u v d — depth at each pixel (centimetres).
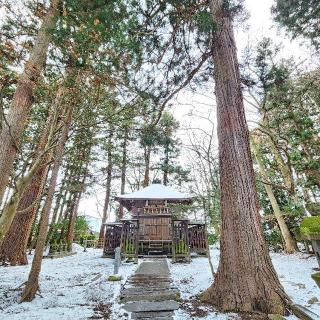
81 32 386
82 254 1414
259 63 556
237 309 377
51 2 490
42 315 379
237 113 488
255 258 403
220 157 484
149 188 1445
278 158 1077
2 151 425
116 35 391
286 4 663
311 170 705
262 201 1365
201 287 538
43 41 482
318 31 713
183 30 492
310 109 888
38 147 647
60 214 1599
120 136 702
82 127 589
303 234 158
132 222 1041
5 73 456
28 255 1251
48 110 636
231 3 515
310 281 556
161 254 1166
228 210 442
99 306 430
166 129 642
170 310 403
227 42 534
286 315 357
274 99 773
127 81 492
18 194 390
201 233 1112
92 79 505
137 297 470
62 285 594
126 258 1028
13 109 453
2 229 366
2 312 396
